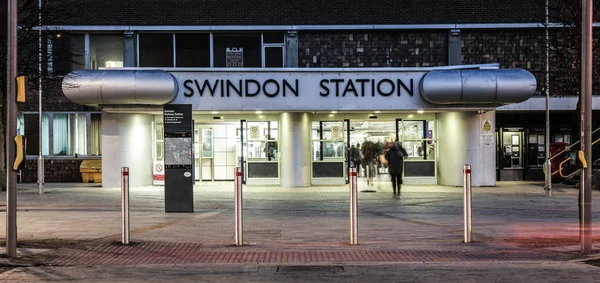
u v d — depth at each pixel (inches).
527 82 778.2
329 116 919.0
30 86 801.6
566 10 884.6
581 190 374.9
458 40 987.3
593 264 341.4
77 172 1013.2
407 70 812.0
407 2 983.6
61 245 394.6
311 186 892.6
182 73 805.9
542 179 1037.8
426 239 423.5
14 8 351.6
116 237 426.9
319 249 384.8
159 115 911.0
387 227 482.9
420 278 303.6
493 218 543.2
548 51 856.3
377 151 918.4
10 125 352.2
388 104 812.0
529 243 408.2
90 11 983.0
